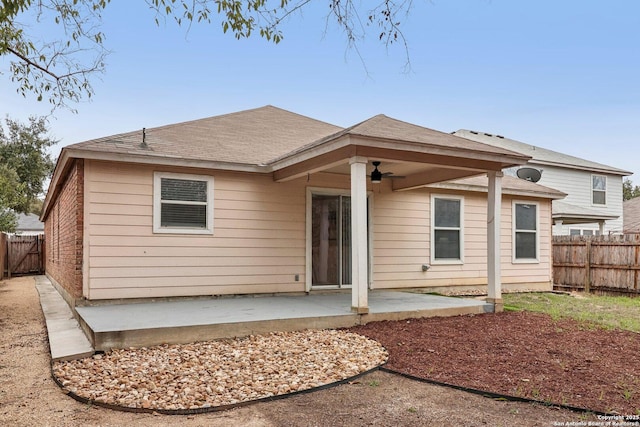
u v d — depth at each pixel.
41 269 21.69
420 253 11.33
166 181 8.54
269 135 11.23
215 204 8.95
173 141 9.35
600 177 21.97
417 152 7.61
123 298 8.08
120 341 5.51
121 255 8.09
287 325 6.57
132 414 3.74
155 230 8.38
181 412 3.74
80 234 7.82
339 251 10.25
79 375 4.69
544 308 9.45
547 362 5.14
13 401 4.10
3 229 20.27
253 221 9.31
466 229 12.05
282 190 9.65
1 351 6.08
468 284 11.97
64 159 8.01
